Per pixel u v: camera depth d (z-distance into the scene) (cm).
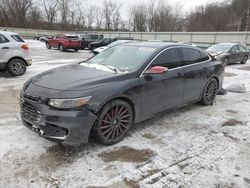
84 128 324
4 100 571
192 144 384
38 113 325
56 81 354
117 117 366
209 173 310
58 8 6125
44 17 6066
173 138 401
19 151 341
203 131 434
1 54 820
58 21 6216
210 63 558
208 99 575
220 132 433
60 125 313
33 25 5806
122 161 328
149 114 419
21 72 877
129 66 410
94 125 341
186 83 481
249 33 2756
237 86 746
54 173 297
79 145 327
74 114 314
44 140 373
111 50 488
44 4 5975
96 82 348
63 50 2225
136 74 389
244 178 302
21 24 5625
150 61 414
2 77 839
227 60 1427
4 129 409
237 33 2859
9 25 5503
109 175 298
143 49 449
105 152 348
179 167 320
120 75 376
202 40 3198
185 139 400
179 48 480
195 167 322
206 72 536
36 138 379
